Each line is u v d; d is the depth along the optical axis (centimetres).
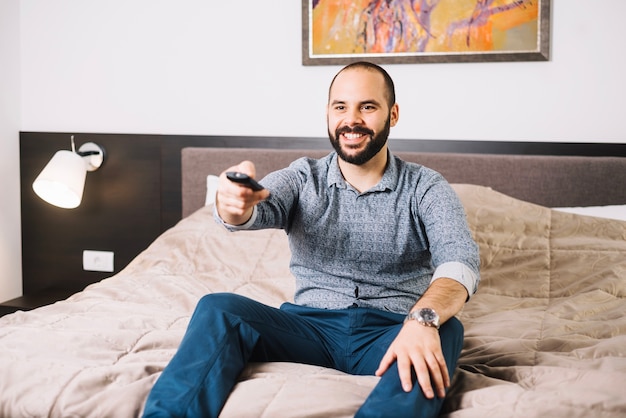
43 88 330
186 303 210
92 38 323
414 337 132
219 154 305
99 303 201
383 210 165
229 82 312
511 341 169
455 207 161
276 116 309
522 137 287
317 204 168
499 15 282
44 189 301
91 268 331
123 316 188
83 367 151
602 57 277
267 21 306
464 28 285
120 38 320
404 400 121
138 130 322
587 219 240
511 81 286
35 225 333
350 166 169
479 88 289
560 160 277
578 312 189
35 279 336
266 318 152
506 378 146
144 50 318
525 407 125
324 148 303
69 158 297
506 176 281
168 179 318
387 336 153
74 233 331
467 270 149
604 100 278
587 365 146
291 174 172
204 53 313
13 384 145
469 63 289
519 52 281
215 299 146
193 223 265
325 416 125
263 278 235
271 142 307
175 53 316
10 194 327
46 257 334
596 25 276
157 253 253
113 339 167
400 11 290
